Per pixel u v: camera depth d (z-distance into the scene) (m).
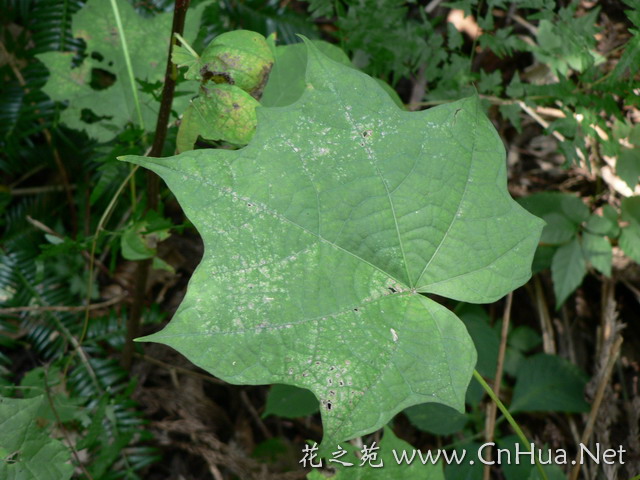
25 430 0.36
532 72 0.65
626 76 0.54
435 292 0.29
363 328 0.27
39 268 0.53
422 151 0.29
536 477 0.39
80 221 0.59
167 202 0.62
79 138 0.58
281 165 0.28
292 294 0.27
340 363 0.27
